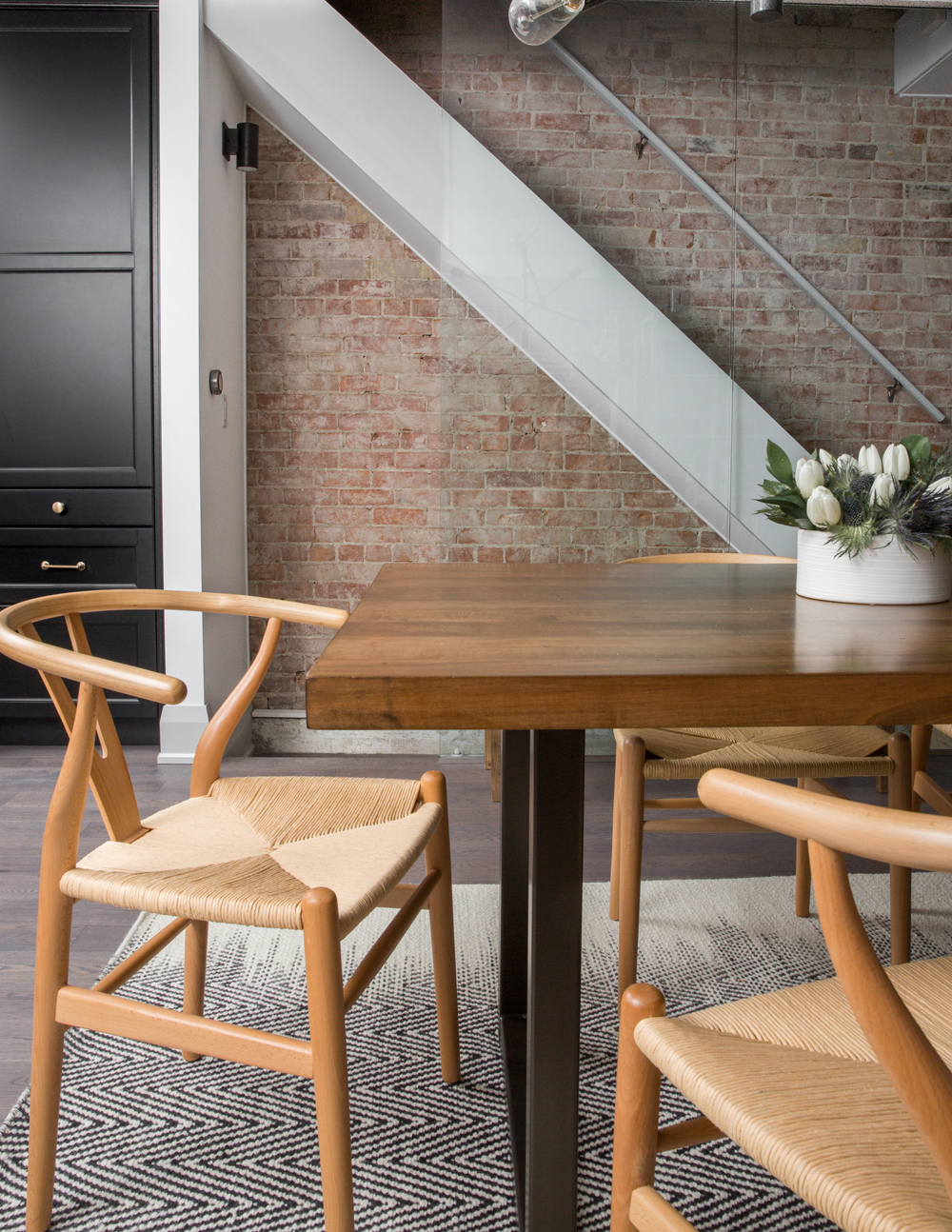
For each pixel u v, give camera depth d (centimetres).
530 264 317
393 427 398
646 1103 79
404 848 121
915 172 315
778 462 153
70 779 110
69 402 325
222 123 344
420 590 151
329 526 402
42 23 314
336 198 388
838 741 175
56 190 319
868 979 55
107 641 331
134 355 322
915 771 199
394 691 86
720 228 316
